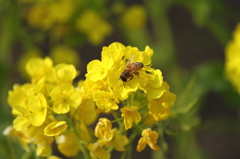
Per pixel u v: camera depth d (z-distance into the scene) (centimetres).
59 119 47
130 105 44
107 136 43
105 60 43
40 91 45
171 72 75
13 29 67
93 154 44
